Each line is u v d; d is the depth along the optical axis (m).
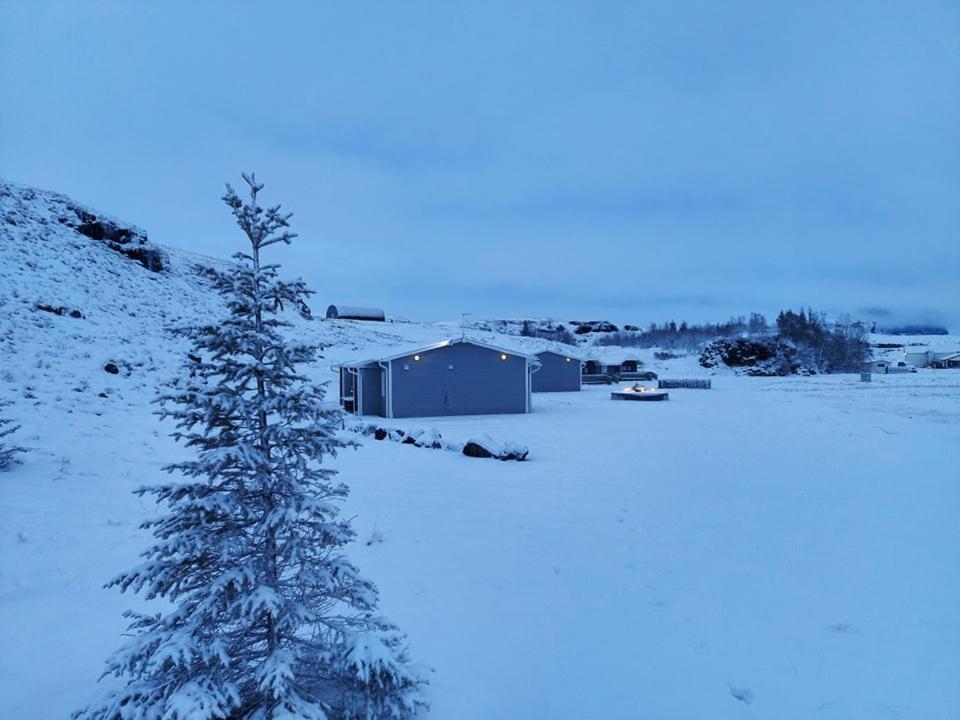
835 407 30.66
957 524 9.30
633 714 4.26
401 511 9.85
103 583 6.36
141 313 31.72
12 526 7.95
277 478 3.52
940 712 4.31
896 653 5.19
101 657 4.82
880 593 6.55
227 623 3.44
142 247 41.50
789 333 75.25
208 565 3.47
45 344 22.55
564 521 9.41
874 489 11.84
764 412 28.66
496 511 9.98
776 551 7.99
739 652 5.21
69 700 4.16
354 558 7.53
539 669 4.86
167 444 14.88
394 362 27.80
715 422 24.58
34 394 17.77
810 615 5.98
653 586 6.75
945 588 6.68
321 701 3.70
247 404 3.39
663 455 16.14
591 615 5.96
